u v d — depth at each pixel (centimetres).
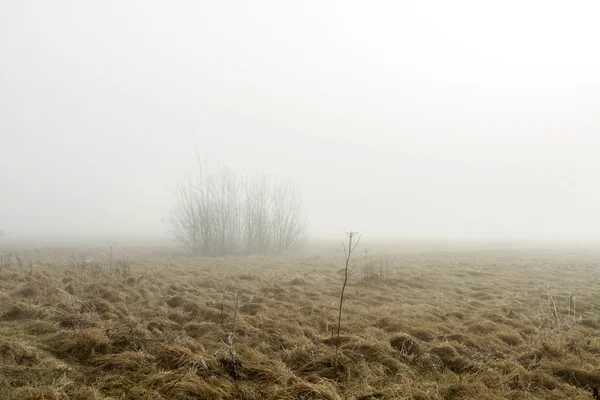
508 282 1296
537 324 771
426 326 726
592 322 780
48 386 430
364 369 517
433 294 1084
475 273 1507
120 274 1225
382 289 1145
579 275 1454
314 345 605
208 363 501
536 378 497
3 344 527
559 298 1013
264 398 439
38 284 999
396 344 625
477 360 563
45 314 733
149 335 638
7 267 1312
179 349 541
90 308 796
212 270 1489
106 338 588
